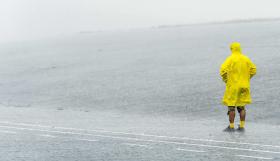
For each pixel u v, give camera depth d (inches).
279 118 852.6
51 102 1162.6
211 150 609.9
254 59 1413.6
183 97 1071.0
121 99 1110.4
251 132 740.7
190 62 1514.5
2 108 1111.6
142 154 598.2
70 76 1498.5
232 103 757.3
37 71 1674.5
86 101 1131.9
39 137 733.3
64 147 652.7
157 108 999.0
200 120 876.6
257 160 551.2
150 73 1396.4
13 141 705.6
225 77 764.0
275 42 1733.5
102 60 1774.1
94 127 816.3
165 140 684.7
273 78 1152.8
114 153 607.5
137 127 808.9
